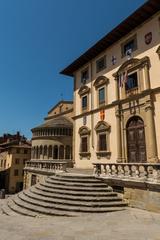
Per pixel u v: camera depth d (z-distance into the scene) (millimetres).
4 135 79688
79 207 11773
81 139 26297
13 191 56094
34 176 27516
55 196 13258
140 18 19125
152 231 7457
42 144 44188
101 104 23453
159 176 10836
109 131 21750
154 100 17375
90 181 14594
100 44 23234
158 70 17328
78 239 6539
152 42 18203
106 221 9156
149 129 17156
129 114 19672
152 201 11000
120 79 20984
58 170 21000
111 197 12906
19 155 58875
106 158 21703
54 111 51312
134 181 12047
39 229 7934
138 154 18469
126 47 21281
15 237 6824
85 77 27234
